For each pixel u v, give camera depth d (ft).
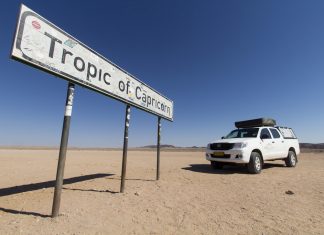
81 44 14.25
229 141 31.42
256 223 12.21
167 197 17.66
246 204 15.78
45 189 20.20
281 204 15.74
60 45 12.59
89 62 14.96
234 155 29.76
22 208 14.48
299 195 18.26
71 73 13.29
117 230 11.25
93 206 15.06
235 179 25.68
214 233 10.97
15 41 10.02
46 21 11.73
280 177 26.99
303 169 34.60
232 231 11.19
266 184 22.76
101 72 16.24
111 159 54.85
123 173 19.27
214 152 32.35
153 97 24.99
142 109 22.63
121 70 18.90
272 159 33.86
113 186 21.57
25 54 10.46
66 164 42.06
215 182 23.89
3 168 34.68
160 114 26.50
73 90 13.70
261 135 33.35
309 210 14.38
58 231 10.94
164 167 37.78
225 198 17.39
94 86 15.38
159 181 24.36
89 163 43.96
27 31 10.64
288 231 11.16
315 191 19.61
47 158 55.26
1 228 11.16
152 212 14.02
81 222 12.16
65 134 13.03
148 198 17.31
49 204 15.42
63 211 13.83
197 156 72.84
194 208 14.87
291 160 37.40
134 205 15.44
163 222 12.37
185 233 10.97
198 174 29.48
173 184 22.76
